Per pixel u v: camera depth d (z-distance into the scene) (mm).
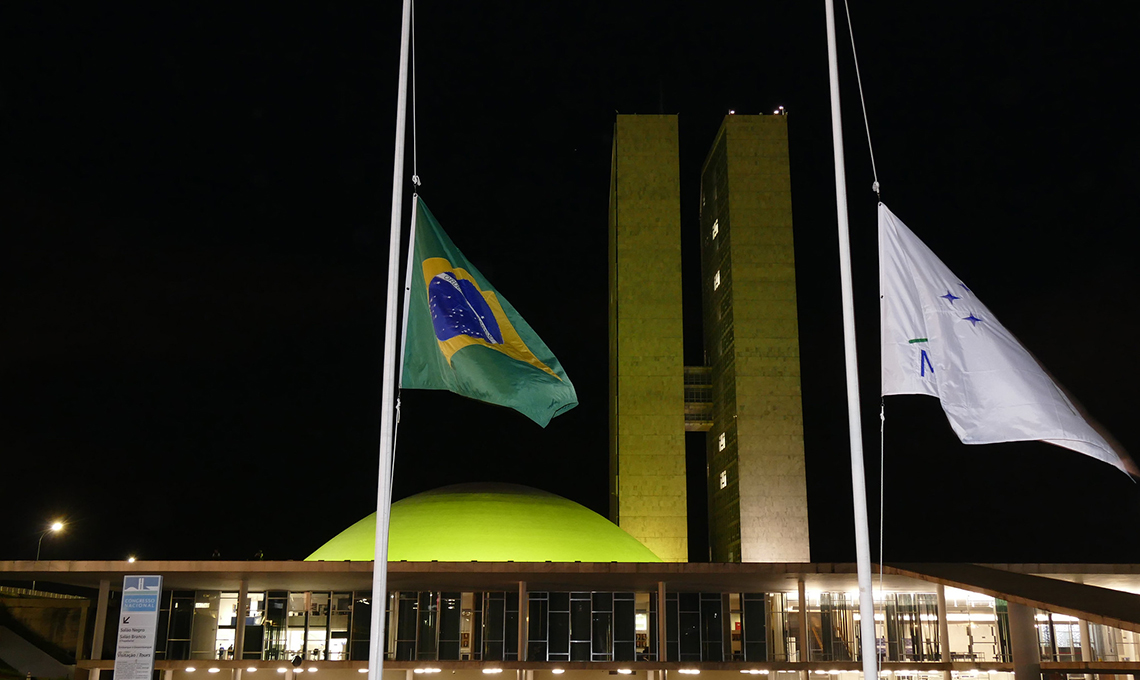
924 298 17516
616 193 93625
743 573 46312
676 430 88500
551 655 52562
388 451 17688
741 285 92062
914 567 47562
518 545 54719
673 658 52688
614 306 93375
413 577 47844
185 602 53688
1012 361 17016
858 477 16875
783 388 90125
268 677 52500
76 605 67375
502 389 18844
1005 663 49562
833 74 18719
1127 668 46000
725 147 95625
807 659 52500
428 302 19188
